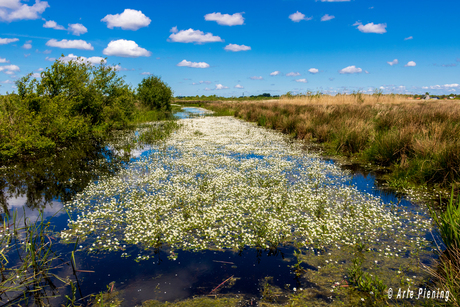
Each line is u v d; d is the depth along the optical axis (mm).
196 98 94500
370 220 5293
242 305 3217
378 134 10391
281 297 3346
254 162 9695
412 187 6930
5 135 10141
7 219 5496
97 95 17094
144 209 5762
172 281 3682
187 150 11797
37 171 8828
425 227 5000
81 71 16172
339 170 8797
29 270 3896
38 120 11664
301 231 4969
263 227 5027
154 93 34281
